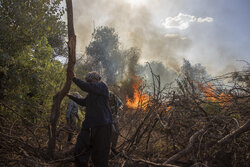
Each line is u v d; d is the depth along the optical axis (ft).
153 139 13.52
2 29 14.73
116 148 13.71
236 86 13.39
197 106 13.01
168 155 12.22
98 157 9.50
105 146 9.55
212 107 14.03
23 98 15.07
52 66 17.61
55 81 17.87
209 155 10.94
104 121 9.53
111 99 13.73
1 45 15.15
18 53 15.61
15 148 10.84
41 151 11.02
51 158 10.91
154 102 14.07
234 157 10.94
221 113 13.46
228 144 11.37
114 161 11.42
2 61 14.32
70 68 9.46
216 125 12.17
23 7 16.19
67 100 20.81
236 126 11.51
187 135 12.51
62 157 11.34
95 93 9.62
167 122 12.80
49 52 17.65
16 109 14.33
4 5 15.39
